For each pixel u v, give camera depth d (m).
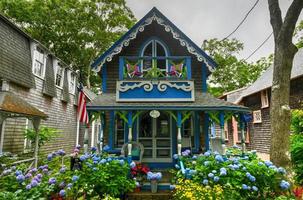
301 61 13.83
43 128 11.64
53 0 26.23
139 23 9.11
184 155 7.10
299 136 9.05
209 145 9.36
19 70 10.89
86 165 5.86
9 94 8.91
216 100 8.43
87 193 5.31
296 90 12.88
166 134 9.24
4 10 22.91
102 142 8.96
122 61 8.53
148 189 7.06
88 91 21.14
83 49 29.58
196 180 5.70
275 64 7.23
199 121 9.43
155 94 8.16
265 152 15.65
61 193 4.88
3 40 9.99
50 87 14.37
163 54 10.02
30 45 12.38
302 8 6.91
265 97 15.88
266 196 5.59
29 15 24.45
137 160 8.90
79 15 27.70
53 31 27.66
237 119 8.73
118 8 29.30
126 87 8.17
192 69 9.82
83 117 8.29
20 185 5.15
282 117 6.84
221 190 5.10
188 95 8.15
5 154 8.10
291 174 6.50
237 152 9.10
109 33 29.34
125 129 9.22
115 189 5.67
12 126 10.44
